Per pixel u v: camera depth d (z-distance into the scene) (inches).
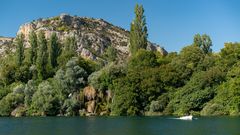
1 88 7130.9
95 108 6195.9
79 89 6402.6
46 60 7500.0
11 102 6412.4
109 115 6063.0
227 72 5885.8
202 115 5383.9
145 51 6801.2
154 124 3816.4
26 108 6353.3
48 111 6131.9
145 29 7780.5
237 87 5255.9
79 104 6210.6
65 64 7263.8
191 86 5728.3
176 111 5762.8
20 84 6776.6
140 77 6092.5
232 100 5310.0
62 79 6368.1
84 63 7091.5
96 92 6279.5
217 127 3304.6
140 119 4746.6
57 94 6309.1
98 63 7598.4
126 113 5935.0
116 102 5974.4
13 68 7480.3
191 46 6820.9
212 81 5713.6
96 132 3041.3
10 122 4483.3
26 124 4082.2
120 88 6023.6
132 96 5910.4
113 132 3024.1
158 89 6008.9
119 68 6417.3
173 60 6756.9
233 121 4008.4
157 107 5861.2
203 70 6373.0
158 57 7549.2
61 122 4347.9
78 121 4498.0
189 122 4015.8
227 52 6446.9
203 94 5565.9
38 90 6318.9
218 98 5482.3
